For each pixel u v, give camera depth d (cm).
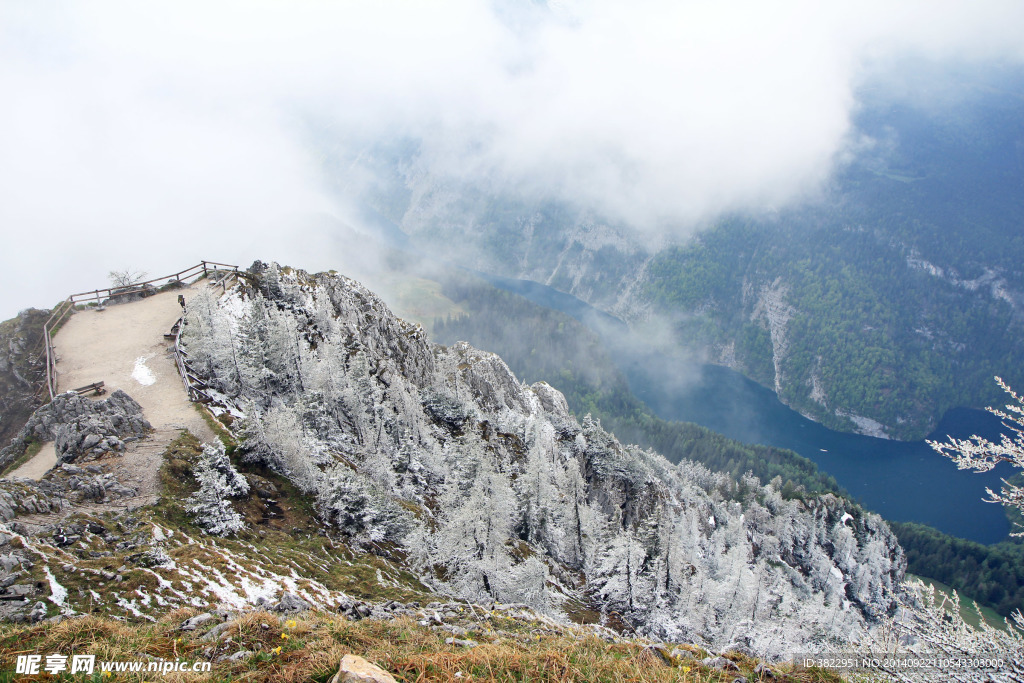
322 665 1592
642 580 6969
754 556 11825
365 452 6875
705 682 1753
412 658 1630
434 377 11494
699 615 6856
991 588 17125
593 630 2792
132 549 3622
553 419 13300
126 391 6178
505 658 1689
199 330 6956
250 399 6394
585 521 8212
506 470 9125
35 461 5075
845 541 14425
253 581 3694
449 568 5328
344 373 8050
